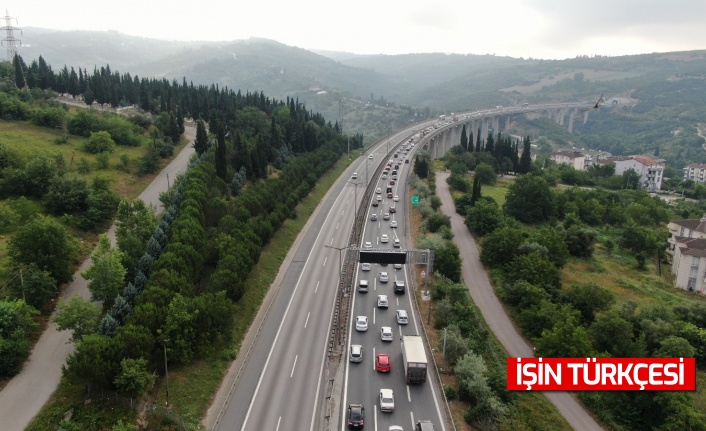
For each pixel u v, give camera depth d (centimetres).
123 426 5028
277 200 12150
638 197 16975
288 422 5722
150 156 13275
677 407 6338
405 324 7969
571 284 10325
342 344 7319
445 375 6712
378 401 6094
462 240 12100
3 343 5891
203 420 5769
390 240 11731
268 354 7094
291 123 17775
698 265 10500
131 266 7619
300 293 8988
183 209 9206
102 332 6269
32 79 18362
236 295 7888
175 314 6384
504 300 9356
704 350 7844
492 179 17900
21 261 7156
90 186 10562
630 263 11881
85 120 14612
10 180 9731
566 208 14538
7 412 5462
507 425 5903
